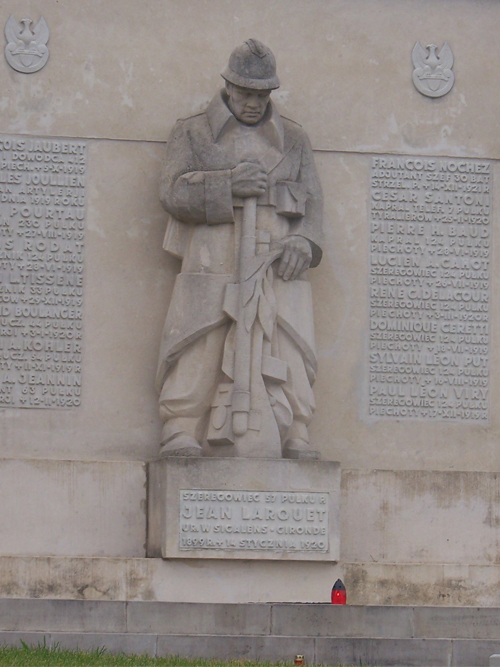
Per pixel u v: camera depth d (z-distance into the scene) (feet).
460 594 44.70
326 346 46.98
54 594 43.09
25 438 45.70
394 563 44.55
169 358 44.75
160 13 47.26
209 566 43.39
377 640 39.68
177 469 43.21
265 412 43.98
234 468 43.37
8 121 46.52
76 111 46.78
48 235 46.34
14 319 46.03
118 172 46.75
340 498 45.65
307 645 39.63
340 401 46.85
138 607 40.42
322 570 43.86
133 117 46.91
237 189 44.34
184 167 44.98
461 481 46.21
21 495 44.86
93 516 45.01
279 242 44.75
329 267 47.21
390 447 46.91
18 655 38.40
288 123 45.93
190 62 47.24
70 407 45.96
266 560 43.47
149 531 44.80
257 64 44.57
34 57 46.73
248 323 44.04
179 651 39.63
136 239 46.62
